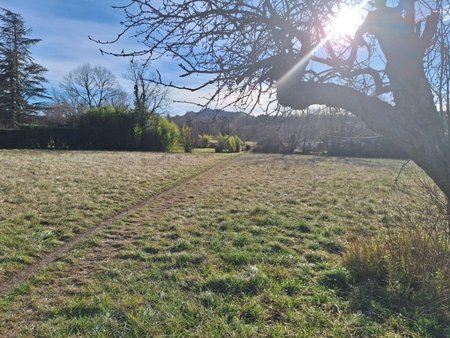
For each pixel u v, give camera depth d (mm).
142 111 32875
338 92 2396
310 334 3020
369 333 3037
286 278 4125
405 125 2264
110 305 3473
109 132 32406
